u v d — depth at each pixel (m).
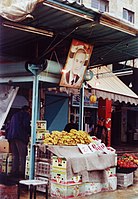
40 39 7.34
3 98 8.20
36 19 6.03
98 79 11.42
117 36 7.38
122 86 12.66
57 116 12.80
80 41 7.09
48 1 5.32
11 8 5.39
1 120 8.20
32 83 7.66
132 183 8.24
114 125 20.22
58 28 6.68
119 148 17.05
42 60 7.05
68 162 6.43
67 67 7.18
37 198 6.34
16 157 8.06
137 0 16.83
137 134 21.09
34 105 7.07
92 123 15.47
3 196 5.82
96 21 6.17
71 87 7.66
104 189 7.25
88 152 6.98
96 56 9.05
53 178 6.59
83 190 6.74
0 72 7.83
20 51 8.29
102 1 14.91
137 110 20.00
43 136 7.39
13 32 6.60
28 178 7.09
